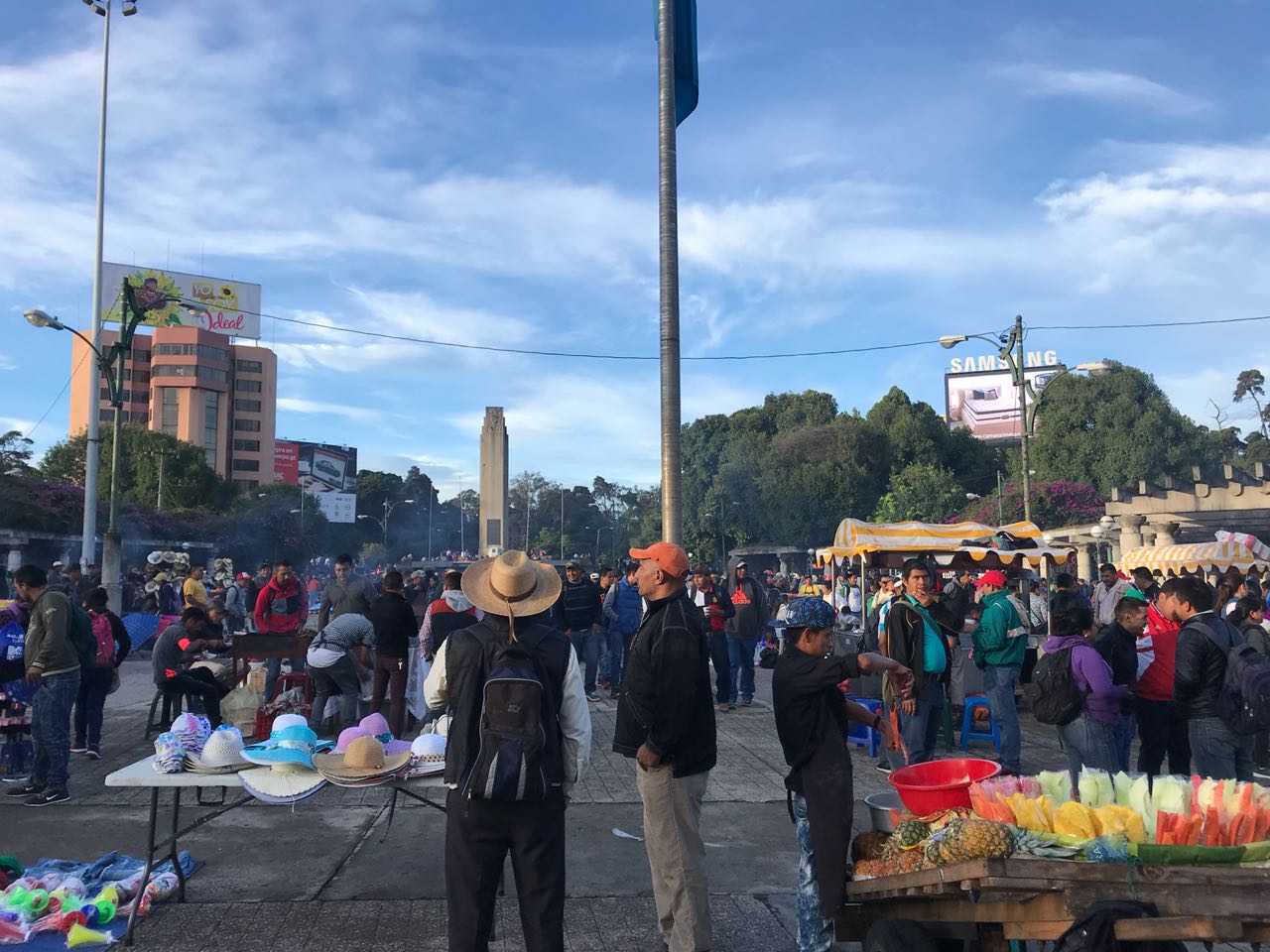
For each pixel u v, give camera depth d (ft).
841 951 14.61
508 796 10.48
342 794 24.18
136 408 352.49
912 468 218.18
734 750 30.76
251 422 374.22
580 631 43.57
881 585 45.47
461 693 11.12
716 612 40.70
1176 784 10.49
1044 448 217.97
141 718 36.70
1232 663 18.26
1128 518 110.42
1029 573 44.06
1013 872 8.89
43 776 23.61
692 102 30.73
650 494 386.73
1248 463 229.45
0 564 115.34
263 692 31.65
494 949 14.42
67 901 15.26
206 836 20.40
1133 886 8.85
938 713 24.16
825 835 12.31
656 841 13.46
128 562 146.20
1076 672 20.13
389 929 15.07
